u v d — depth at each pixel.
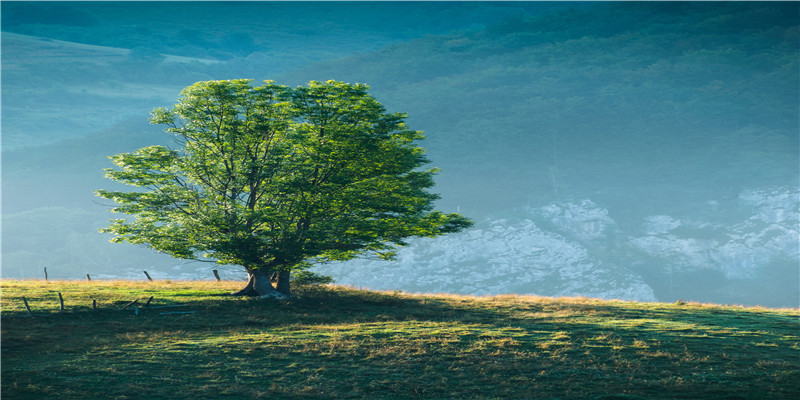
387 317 30.09
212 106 34.06
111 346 22.52
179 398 17.56
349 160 35.09
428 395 18.72
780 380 19.94
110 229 34.19
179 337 24.50
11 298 29.39
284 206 35.16
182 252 33.81
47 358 20.59
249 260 33.00
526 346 24.02
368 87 34.84
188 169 34.34
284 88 34.56
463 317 30.28
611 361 22.12
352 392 18.75
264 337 24.67
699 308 34.97
